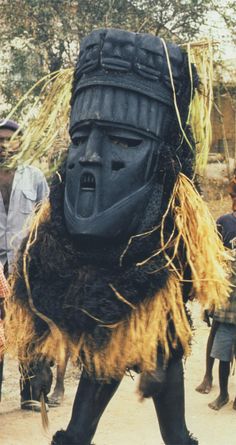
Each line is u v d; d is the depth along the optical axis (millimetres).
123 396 6254
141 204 3109
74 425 3236
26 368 3453
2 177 5887
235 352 6102
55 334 3127
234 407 6094
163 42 3184
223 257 3432
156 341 3129
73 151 3184
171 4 14453
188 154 3291
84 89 3160
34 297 3184
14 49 14594
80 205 3092
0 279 4820
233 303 6004
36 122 3631
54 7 14586
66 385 6367
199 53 3453
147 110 3107
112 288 3057
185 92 3248
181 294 3229
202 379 6879
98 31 3184
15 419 5574
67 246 3146
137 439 5352
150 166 3123
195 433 5535
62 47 14625
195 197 3291
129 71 3113
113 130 3090
